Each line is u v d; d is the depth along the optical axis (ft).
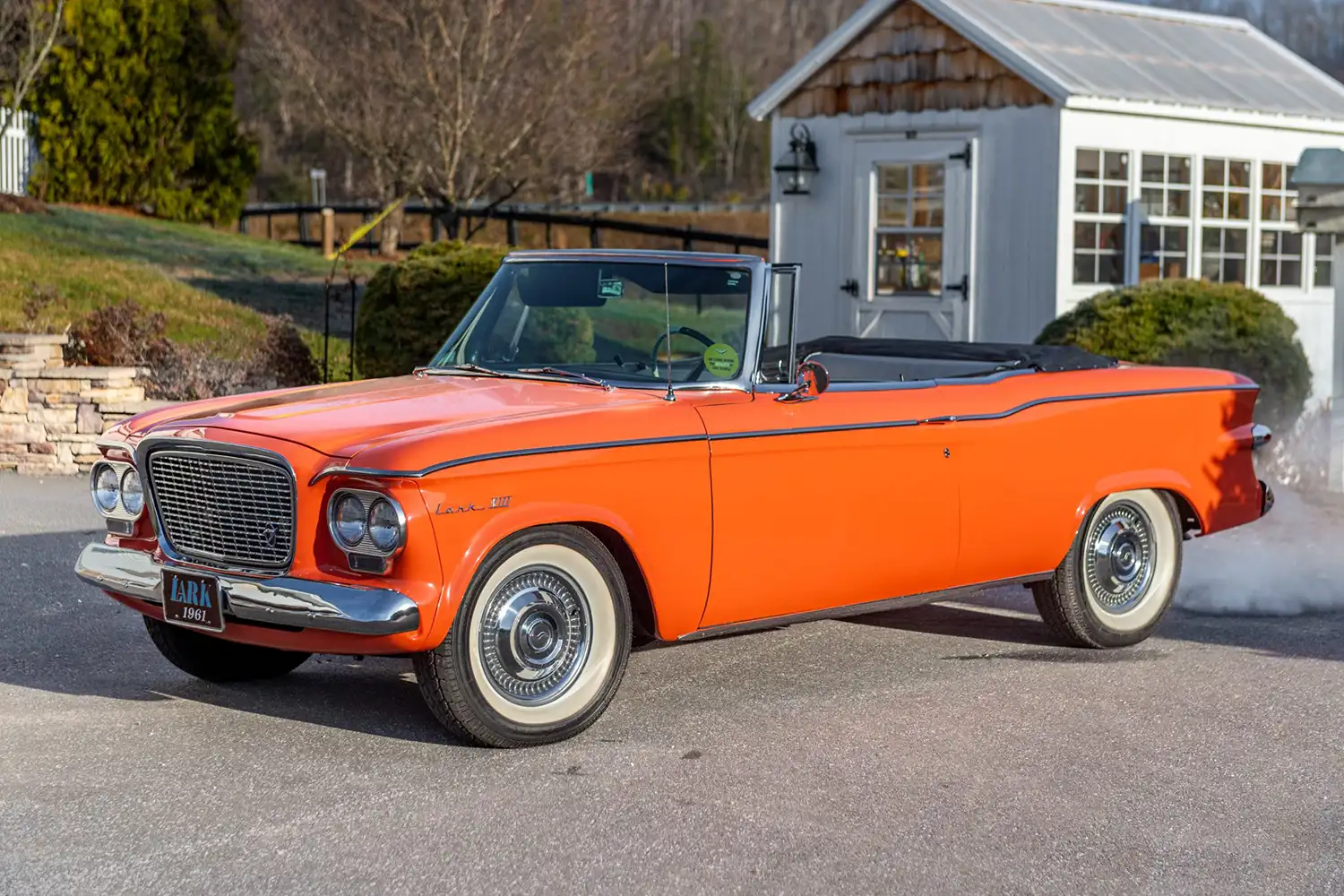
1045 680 21.06
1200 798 16.15
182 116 86.99
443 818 15.35
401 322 42.98
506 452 16.93
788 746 17.83
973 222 45.60
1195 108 45.34
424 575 16.46
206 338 50.08
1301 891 13.78
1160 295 37.32
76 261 59.67
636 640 19.48
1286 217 49.42
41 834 14.83
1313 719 19.16
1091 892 13.67
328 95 93.09
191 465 17.90
